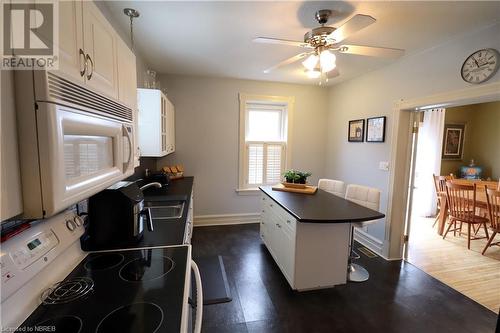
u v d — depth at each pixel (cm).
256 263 280
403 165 289
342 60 285
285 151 429
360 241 345
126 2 174
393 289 237
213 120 389
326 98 432
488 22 192
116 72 122
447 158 495
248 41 241
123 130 128
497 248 333
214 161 398
